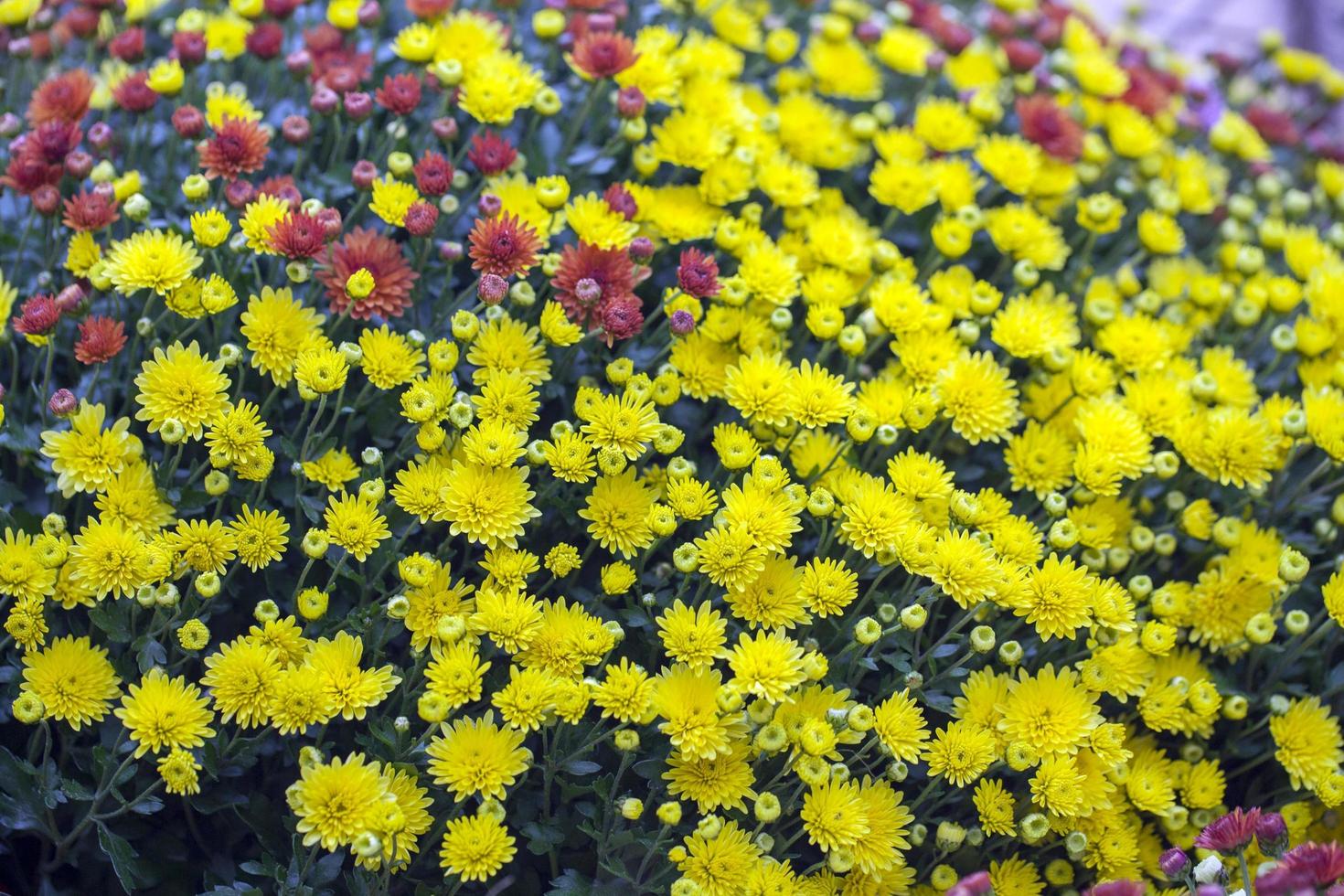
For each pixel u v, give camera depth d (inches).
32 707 48.6
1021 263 56.4
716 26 60.8
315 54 57.4
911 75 63.3
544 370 52.3
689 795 49.8
